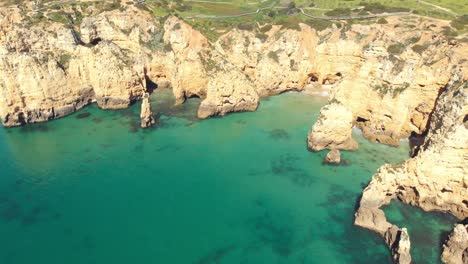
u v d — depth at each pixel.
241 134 77.56
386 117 72.62
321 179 64.19
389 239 51.00
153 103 89.25
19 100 80.00
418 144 69.00
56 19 90.06
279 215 57.09
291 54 89.50
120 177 65.62
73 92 86.75
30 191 62.75
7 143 75.88
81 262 49.47
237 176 65.44
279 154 71.12
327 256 50.09
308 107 86.31
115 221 56.16
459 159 53.97
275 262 49.34
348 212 57.19
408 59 73.56
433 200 56.56
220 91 82.31
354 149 70.75
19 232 54.38
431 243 51.03
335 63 89.44
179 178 65.25
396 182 56.31
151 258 50.06
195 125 81.00
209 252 51.03
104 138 76.94
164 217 56.88
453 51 69.62
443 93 64.94
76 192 62.22
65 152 72.69
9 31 86.00
